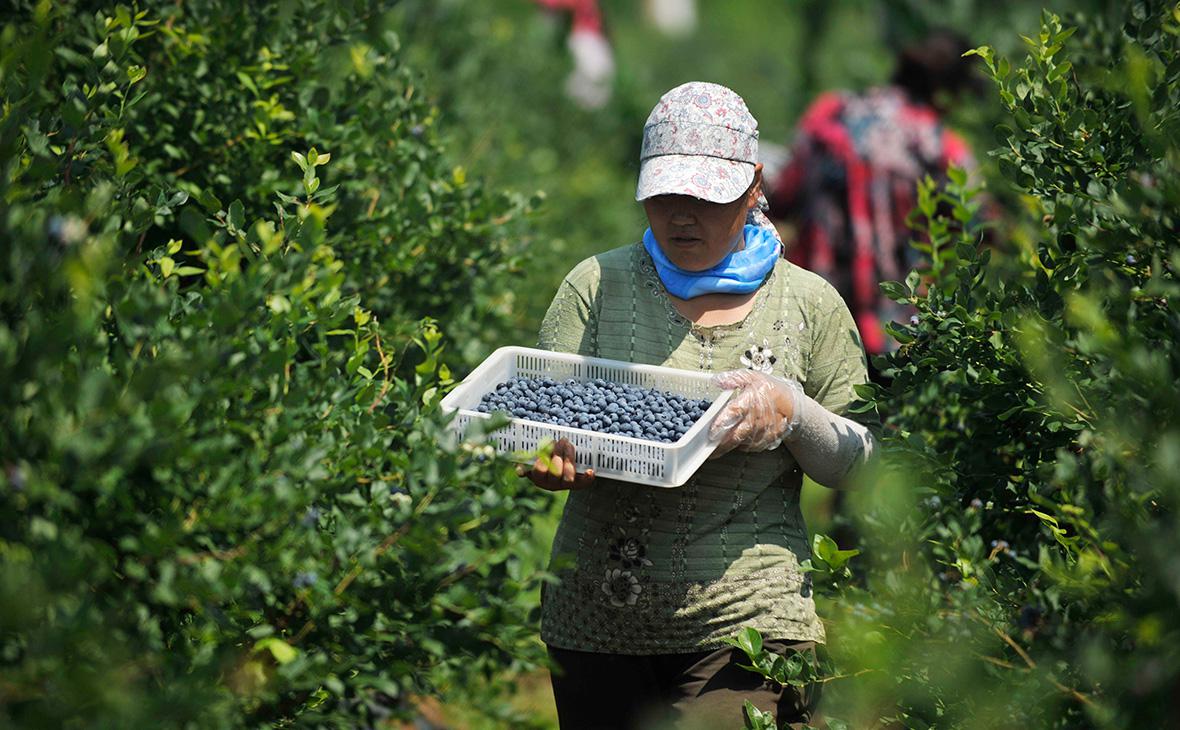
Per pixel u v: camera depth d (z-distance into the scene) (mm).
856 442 6543
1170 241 5457
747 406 6227
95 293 4391
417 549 4859
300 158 5816
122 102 5910
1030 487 5609
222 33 7508
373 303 7551
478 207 8055
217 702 4430
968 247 6523
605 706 6711
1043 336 5652
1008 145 6582
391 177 7820
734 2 34719
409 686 5227
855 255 10523
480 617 5047
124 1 7215
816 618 6617
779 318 6656
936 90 10828
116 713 3988
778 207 11078
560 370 6719
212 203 5793
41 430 4133
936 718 5680
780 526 6641
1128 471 4895
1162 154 5457
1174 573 4410
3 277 4484
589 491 6594
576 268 6957
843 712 5957
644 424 6141
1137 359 4781
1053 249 6121
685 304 6695
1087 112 6199
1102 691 5012
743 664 6422
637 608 6520
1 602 3803
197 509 4664
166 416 4254
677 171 6289
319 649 5066
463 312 8141
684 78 27531
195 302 5289
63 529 4277
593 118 18141
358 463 5168
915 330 6605
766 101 23609
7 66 5125
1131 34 6668
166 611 4887
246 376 4770
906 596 5988
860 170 10594
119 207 5469
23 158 5207
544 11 20891
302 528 4828
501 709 5438
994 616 5633
